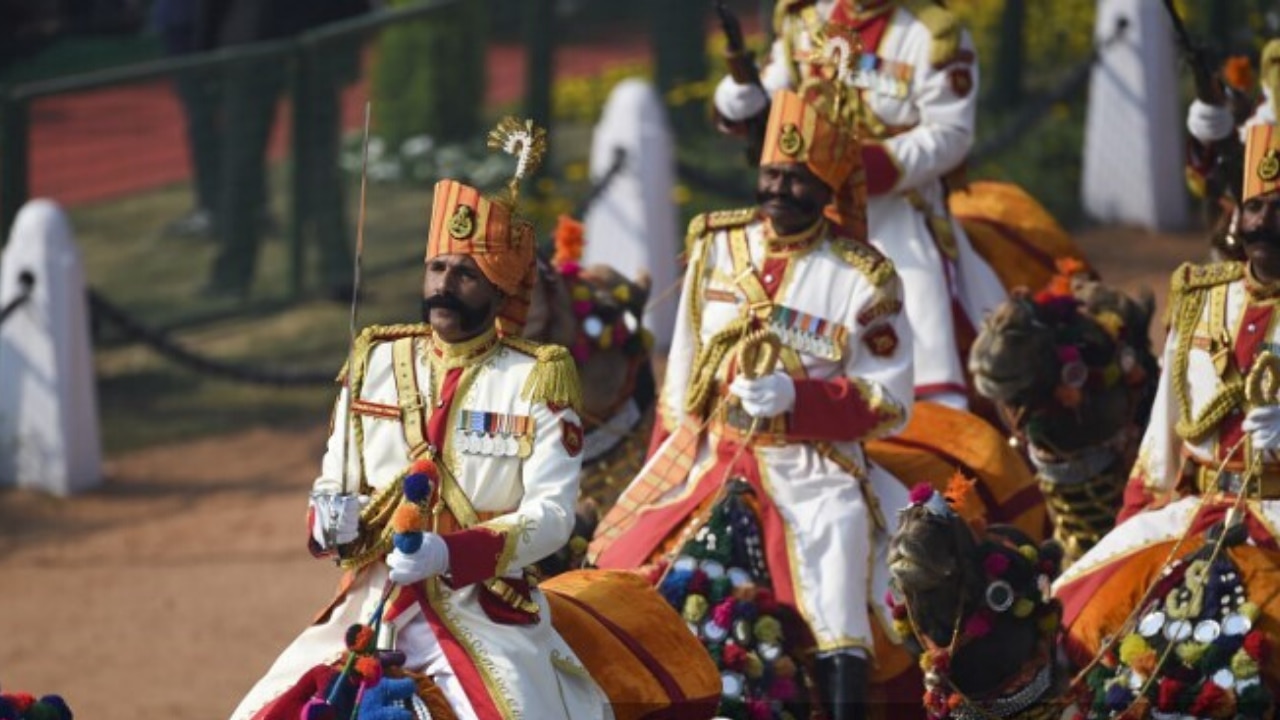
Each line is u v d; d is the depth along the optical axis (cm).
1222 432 2647
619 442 3152
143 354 5669
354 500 2177
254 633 4153
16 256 5003
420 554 2131
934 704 2441
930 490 2436
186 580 4447
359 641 2172
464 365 2262
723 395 2803
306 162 5834
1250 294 2645
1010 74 6388
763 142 3083
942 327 3141
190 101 5800
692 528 2706
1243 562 2548
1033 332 2922
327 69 5841
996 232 3397
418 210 6034
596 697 2288
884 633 2711
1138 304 3047
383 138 6331
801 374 2781
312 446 5262
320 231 5884
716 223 2884
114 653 4075
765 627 2616
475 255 2231
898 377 2775
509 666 2198
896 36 3228
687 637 2422
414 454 2247
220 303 5819
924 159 3162
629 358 3144
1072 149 6222
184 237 5856
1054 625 2455
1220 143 3116
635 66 6625
